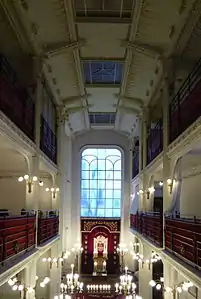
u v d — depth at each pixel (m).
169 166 14.20
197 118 9.88
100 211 29.70
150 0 11.42
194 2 10.78
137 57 15.52
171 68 14.39
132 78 17.83
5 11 11.38
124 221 29.27
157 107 20.11
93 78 19.48
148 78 17.31
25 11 11.88
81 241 29.31
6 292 14.86
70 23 13.14
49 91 18.73
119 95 21.02
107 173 30.05
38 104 14.70
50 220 17.39
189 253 10.05
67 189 27.44
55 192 20.36
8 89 10.54
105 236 29.39
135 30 13.59
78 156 29.73
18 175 18.44
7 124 10.04
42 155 15.51
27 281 13.20
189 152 12.52
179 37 12.85
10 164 15.88
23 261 10.68
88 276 27.58
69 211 28.34
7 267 9.06
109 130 29.88
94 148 30.05
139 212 21.66
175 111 13.37
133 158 27.89
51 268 19.94
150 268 19.47
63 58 15.85
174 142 12.58
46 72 16.38
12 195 18.38
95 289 23.36
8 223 9.45
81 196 29.84
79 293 21.39
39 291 19.45
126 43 14.69
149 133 19.95
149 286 19.36
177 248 11.62
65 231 26.66
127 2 12.62
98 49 15.72
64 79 18.22
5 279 9.25
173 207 13.56
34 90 14.63
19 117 12.05
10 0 11.09
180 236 11.15
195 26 11.96
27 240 12.08
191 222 9.78
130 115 23.70
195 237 9.34
